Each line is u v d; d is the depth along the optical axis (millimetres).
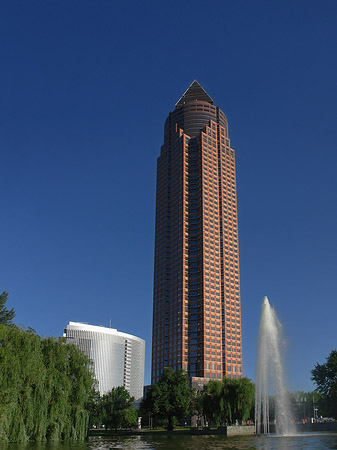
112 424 153625
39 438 56531
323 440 71375
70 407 64188
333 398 116062
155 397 124938
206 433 105312
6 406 52438
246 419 109000
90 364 73688
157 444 66562
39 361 61406
